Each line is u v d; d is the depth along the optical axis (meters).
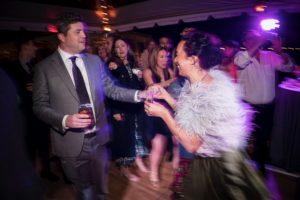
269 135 3.73
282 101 3.46
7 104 1.24
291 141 3.44
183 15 4.48
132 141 3.42
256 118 3.36
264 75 3.29
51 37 5.75
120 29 5.71
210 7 4.15
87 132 1.97
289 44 3.93
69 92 1.88
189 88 1.64
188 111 1.52
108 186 3.18
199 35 1.59
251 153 3.39
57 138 1.96
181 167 2.69
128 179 3.36
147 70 3.24
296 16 3.81
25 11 4.97
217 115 1.47
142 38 6.10
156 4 5.04
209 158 1.58
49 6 5.32
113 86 2.29
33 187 1.36
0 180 1.22
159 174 3.47
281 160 3.58
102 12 5.75
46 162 3.35
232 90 1.56
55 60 1.88
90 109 1.79
